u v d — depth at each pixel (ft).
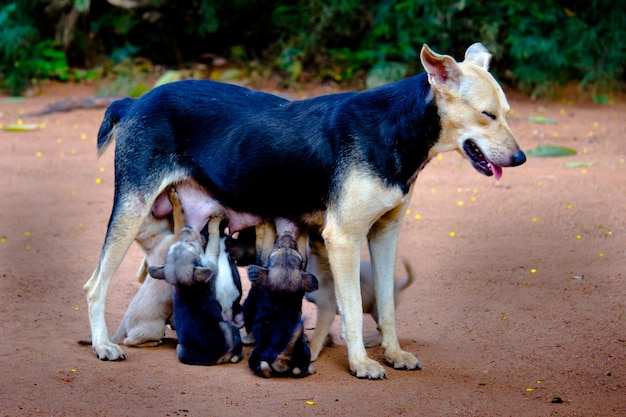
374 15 80.89
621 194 47.34
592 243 38.96
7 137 62.59
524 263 36.55
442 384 24.56
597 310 30.91
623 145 60.90
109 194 48.57
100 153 28.22
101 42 82.74
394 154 24.76
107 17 81.10
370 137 24.81
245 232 28.63
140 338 26.99
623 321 29.73
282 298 24.47
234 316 27.55
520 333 29.01
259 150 25.80
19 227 41.81
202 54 84.07
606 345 27.68
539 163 56.03
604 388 24.36
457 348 27.76
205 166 26.45
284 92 76.48
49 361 25.29
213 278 25.95
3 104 72.95
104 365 25.17
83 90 77.20
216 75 79.30
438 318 30.73
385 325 26.43
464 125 24.29
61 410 21.83
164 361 25.82
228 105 26.53
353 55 80.89
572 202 45.83
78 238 40.19
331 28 81.76
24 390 23.02
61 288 33.24
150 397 22.81
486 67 25.82
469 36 78.95
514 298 32.53
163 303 27.12
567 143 61.52
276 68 80.74
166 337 28.63
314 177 25.43
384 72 76.07
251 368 24.76
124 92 75.00
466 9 79.51
